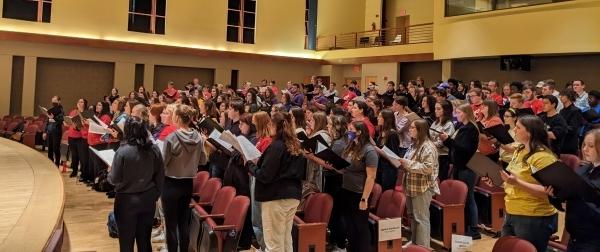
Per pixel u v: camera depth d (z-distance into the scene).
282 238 3.88
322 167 4.93
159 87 16.80
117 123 6.23
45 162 6.79
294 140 3.91
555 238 4.41
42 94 14.94
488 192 5.45
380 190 4.92
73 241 5.18
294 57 18.77
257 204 4.59
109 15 15.55
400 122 5.92
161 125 5.43
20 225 3.77
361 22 20.27
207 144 5.30
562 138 5.74
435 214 4.92
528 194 3.20
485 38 12.99
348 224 4.27
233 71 18.05
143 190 3.75
